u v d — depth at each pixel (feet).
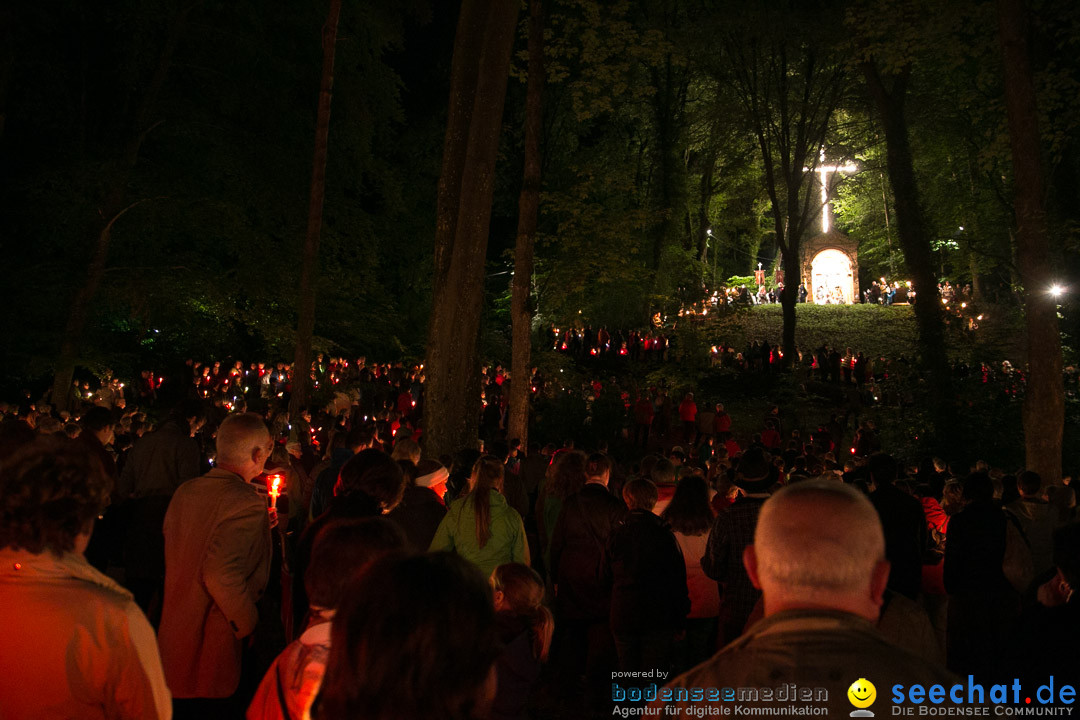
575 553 20.47
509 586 13.50
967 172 134.41
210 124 86.79
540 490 28.71
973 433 67.41
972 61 100.73
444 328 38.73
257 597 14.25
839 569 6.35
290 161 90.94
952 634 19.40
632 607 18.13
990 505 19.53
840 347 147.74
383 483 14.82
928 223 135.44
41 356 77.20
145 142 89.81
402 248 139.85
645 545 18.31
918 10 63.62
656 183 149.69
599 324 137.80
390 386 94.79
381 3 99.09
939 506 24.88
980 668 18.78
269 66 90.99
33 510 7.97
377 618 5.61
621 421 77.30
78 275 77.15
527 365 54.29
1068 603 10.54
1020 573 19.11
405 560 5.93
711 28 103.65
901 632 11.68
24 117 78.95
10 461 8.24
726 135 127.75
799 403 98.89
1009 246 130.00
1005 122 65.67
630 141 162.20
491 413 75.25
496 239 166.71
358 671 5.56
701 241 158.51
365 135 97.96
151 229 82.43
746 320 158.71
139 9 78.33
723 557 17.07
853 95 118.42
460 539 18.33
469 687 5.65
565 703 20.74
